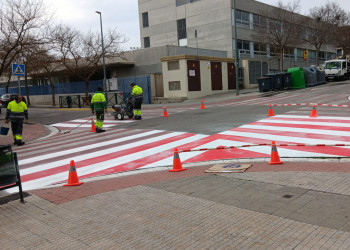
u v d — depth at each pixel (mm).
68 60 34312
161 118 17031
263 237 3756
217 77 33062
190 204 4988
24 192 6297
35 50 22312
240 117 14750
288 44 40781
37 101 44125
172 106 24953
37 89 43875
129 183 6516
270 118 13891
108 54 34281
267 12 41281
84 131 15266
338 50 73750
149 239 3902
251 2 42531
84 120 19781
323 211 4367
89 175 7602
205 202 5031
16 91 48000
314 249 3420
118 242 3879
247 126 12367
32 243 4000
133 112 18250
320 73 34406
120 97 30297
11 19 20594
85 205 5281
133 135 12562
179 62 29156
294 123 12359
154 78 31656
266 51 45750
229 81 34938
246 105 20109
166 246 3699
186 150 9031
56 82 44844
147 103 30844
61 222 4625
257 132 11141
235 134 11031
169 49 33938
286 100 21672
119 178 7133
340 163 7059
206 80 31516
